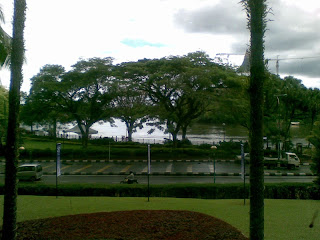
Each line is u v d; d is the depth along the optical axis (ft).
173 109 116.57
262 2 22.52
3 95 53.31
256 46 22.49
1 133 54.65
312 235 30.48
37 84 109.81
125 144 134.72
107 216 34.68
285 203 46.62
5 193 25.46
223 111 104.12
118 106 117.39
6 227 25.26
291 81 131.95
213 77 103.24
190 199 49.60
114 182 74.33
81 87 111.55
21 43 26.30
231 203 45.39
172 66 108.78
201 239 28.58
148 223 32.24
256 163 22.33
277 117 116.37
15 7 26.40
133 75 112.47
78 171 89.86
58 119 147.84
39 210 39.29
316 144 54.95
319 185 53.36
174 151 114.83
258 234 22.11
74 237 28.76
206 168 94.89
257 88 22.43
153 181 76.13
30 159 108.37
